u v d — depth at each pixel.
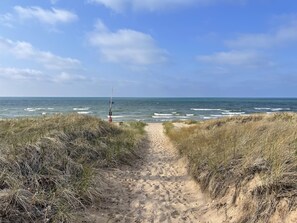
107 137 10.99
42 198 4.42
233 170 5.50
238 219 4.34
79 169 6.21
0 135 7.61
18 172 5.03
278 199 4.04
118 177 7.40
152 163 9.77
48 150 6.37
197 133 12.77
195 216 5.07
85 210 4.82
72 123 10.74
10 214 3.85
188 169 8.02
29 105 89.44
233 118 16.69
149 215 5.06
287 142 5.48
